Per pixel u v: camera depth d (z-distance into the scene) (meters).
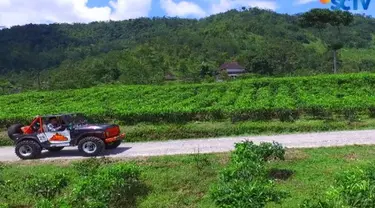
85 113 26.20
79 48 140.50
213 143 20.33
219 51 111.81
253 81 41.22
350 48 112.75
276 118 24.53
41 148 19.17
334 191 9.45
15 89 81.75
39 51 136.62
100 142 18.73
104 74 77.00
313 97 31.14
